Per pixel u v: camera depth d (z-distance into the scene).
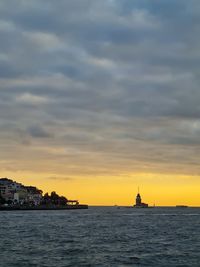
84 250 81.31
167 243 95.56
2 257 71.00
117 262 67.81
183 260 70.44
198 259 71.56
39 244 90.44
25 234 116.50
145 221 198.88
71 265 64.31
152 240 102.38
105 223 178.12
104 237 109.00
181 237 111.44
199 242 98.31
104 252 79.00
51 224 166.88
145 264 66.50
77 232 125.00
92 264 65.50
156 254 77.06
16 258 70.06
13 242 94.06
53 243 92.75
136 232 127.44
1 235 112.69
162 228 147.75
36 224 166.00
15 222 180.38
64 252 78.12
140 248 85.56
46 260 68.50
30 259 69.25
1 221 187.88
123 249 83.69
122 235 115.94
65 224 167.75
